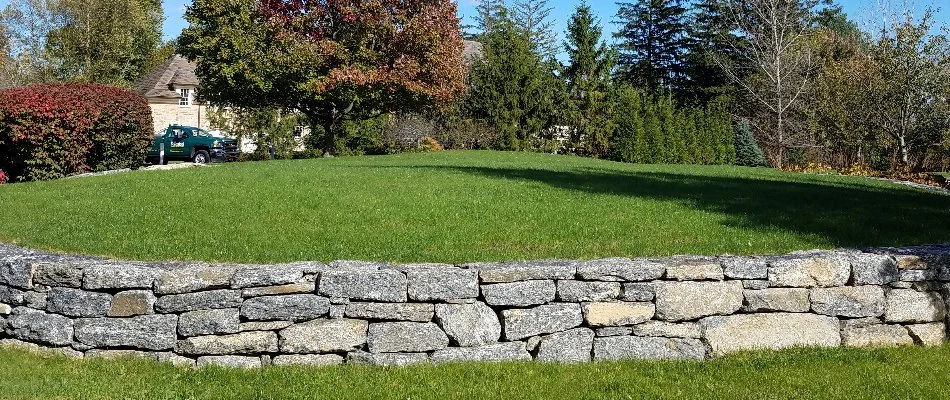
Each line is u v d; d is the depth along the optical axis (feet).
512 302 13.24
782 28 81.92
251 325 12.92
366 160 49.93
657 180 33.63
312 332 12.93
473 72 74.59
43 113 36.40
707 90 110.01
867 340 14.48
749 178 38.37
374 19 59.88
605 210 22.76
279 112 72.54
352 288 12.96
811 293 14.16
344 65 59.26
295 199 23.57
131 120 42.93
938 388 12.39
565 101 74.23
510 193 26.03
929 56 55.93
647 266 13.61
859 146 64.90
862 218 22.67
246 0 59.26
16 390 11.58
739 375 12.83
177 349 12.97
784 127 78.48
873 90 58.39
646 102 68.28
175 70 110.11
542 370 12.86
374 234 18.76
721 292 13.83
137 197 24.38
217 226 19.61
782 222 21.36
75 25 93.15
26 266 13.38
